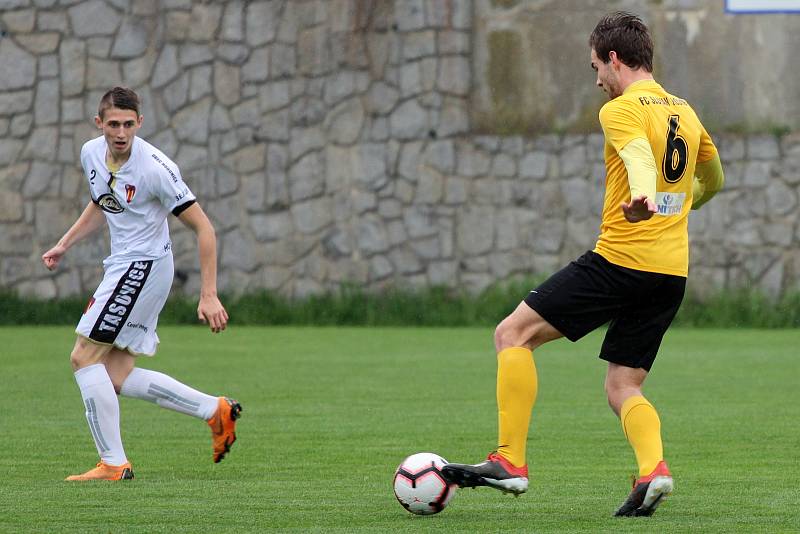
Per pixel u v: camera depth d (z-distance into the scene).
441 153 57.72
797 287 56.72
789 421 28.73
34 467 22.58
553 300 17.67
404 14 57.72
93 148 21.88
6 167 59.22
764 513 17.58
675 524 16.64
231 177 58.53
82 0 58.81
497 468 17.31
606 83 18.20
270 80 58.25
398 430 27.34
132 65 58.72
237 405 22.14
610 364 18.20
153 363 42.09
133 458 23.72
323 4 57.91
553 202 57.41
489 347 47.88
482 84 57.84
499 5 57.69
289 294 58.56
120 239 21.97
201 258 21.81
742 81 57.09
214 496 19.25
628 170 16.73
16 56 59.06
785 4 56.56
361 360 43.19
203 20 58.28
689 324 56.78
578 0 57.19
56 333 53.59
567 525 16.61
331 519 17.19
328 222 58.28
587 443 25.48
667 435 26.55
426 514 17.48
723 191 57.03
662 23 57.16
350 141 58.06
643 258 17.44
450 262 57.81
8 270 59.25
